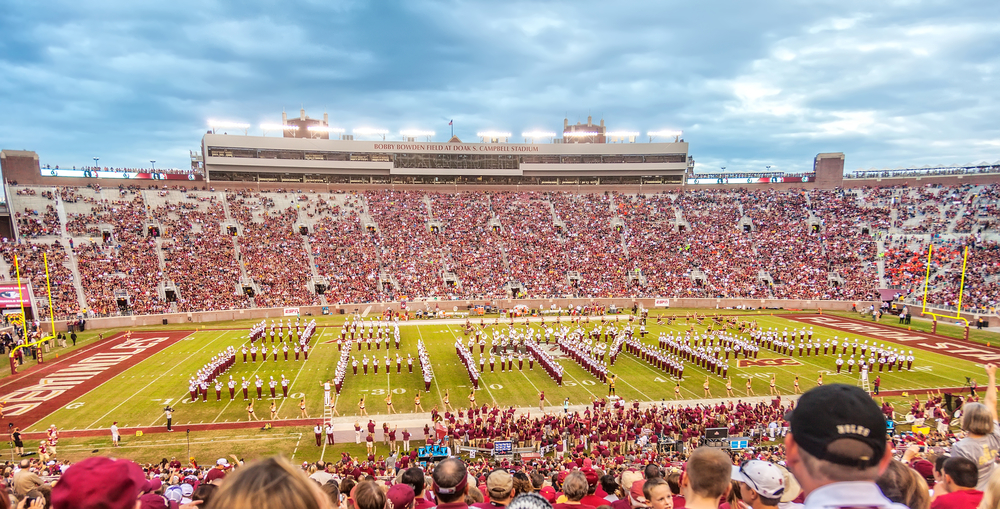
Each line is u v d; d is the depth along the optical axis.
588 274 71.75
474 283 68.81
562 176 97.19
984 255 63.12
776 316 60.97
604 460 21.62
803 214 79.00
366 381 36.22
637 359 42.75
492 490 5.61
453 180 94.81
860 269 68.31
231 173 84.75
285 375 37.44
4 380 36.09
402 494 5.57
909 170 85.81
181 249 63.81
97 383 35.38
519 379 36.94
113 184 73.50
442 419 28.45
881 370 38.78
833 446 2.40
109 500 2.50
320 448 25.89
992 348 45.31
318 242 71.38
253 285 62.88
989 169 80.56
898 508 2.39
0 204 64.31
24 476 7.02
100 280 56.84
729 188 90.12
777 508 4.05
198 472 18.48
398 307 64.31
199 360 41.16
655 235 78.75
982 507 3.76
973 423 5.83
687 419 27.41
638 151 96.31
